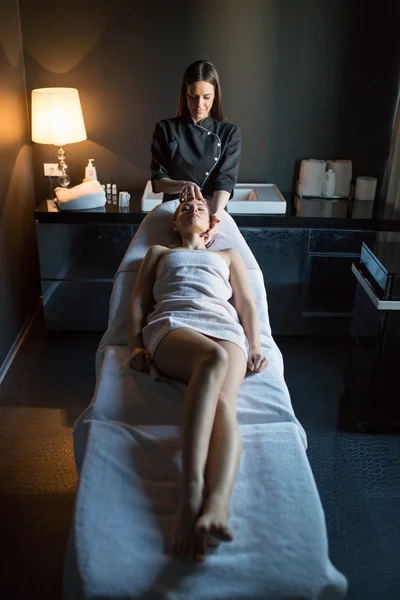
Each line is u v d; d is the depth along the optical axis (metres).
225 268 1.96
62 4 2.99
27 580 1.69
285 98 3.18
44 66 3.11
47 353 2.97
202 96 2.40
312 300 3.11
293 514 1.24
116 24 3.03
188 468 1.26
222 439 1.34
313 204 3.14
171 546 1.16
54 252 2.99
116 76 3.13
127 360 1.74
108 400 1.57
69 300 3.10
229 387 1.54
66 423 2.42
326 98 3.18
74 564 1.14
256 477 1.33
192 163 2.59
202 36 3.05
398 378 2.28
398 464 2.22
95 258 3.01
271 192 3.16
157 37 3.05
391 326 2.19
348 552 1.81
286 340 3.17
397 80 3.12
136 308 1.86
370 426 2.39
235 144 2.61
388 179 3.25
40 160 3.29
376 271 2.23
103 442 1.41
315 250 2.99
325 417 2.50
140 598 1.08
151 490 1.29
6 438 2.32
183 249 1.98
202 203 2.15
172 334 1.63
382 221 2.92
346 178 3.21
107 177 3.34
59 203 2.90
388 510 1.99
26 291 3.24
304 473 1.35
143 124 3.23
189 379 1.56
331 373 2.86
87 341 3.11
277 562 1.14
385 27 3.03
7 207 2.86
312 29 3.04
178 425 1.50
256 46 3.07
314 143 3.27
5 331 2.84
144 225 2.26
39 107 2.88
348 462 2.22
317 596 1.11
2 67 2.75
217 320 1.71
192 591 1.09
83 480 1.30
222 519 1.16
